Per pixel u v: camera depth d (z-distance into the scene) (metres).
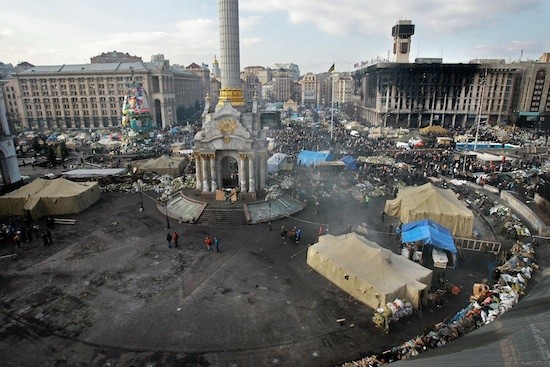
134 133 108.75
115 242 44.12
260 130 58.47
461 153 85.69
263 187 58.03
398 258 34.56
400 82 145.38
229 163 63.28
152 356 25.50
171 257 40.22
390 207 51.59
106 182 68.19
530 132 127.19
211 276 36.16
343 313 30.14
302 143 102.88
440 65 141.25
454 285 34.16
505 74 141.38
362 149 94.62
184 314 30.09
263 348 26.20
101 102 163.38
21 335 27.66
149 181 69.56
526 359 15.50
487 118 146.25
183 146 96.38
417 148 96.94
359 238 36.53
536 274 34.00
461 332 26.06
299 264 38.47
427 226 39.81
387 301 29.50
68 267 37.97
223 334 27.66
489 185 62.75
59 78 161.50
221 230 47.81
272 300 32.00
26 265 38.31
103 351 26.00
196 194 56.16
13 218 52.66
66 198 53.00
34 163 87.25
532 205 50.97
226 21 57.69
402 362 19.34
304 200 57.38
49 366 24.62
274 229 47.97
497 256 39.94
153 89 165.50
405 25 162.12
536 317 19.88
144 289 33.84
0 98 66.31
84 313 30.27
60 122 166.12
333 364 24.72
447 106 147.25
